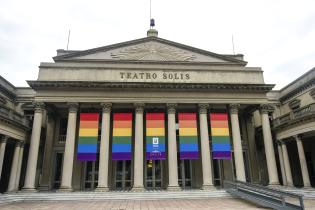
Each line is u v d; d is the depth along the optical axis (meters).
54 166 31.92
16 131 28.78
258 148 35.84
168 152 28.70
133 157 31.45
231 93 30.73
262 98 30.98
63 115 33.91
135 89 29.66
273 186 28.09
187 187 31.67
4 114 26.41
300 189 26.98
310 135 29.36
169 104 29.69
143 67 31.02
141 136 28.66
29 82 28.55
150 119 29.19
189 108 32.59
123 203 21.58
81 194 24.59
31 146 27.58
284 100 37.31
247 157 34.03
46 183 30.33
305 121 27.53
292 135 29.50
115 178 31.28
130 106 30.91
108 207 19.30
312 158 31.73
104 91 29.50
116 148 28.27
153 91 29.91
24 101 35.91
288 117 30.56
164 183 31.33
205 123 29.66
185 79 30.95
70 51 34.12
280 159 31.83
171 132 28.92
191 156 28.42
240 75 31.78
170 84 29.52
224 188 28.42
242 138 34.59
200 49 33.69
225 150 29.03
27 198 23.67
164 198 24.33
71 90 29.23
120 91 29.61
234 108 30.38
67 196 24.14
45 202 22.78
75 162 30.97
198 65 32.59
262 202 18.55
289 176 30.25
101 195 24.52
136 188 26.84
